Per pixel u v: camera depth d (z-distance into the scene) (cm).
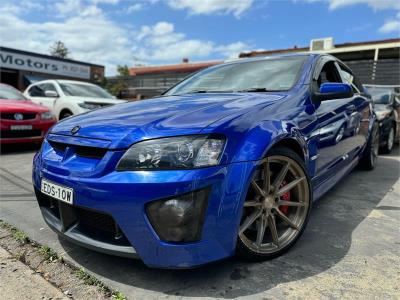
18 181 432
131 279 216
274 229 238
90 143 209
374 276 220
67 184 207
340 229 293
